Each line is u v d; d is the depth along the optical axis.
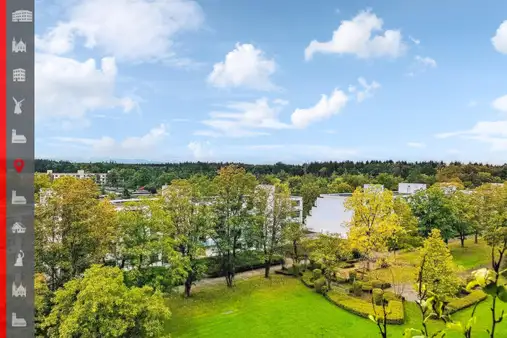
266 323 27.89
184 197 33.38
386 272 37.94
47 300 20.53
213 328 26.91
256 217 38.41
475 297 29.14
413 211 47.75
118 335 18.45
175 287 31.62
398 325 26.72
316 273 37.34
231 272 37.66
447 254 26.80
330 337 25.44
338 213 56.88
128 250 26.77
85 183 25.12
